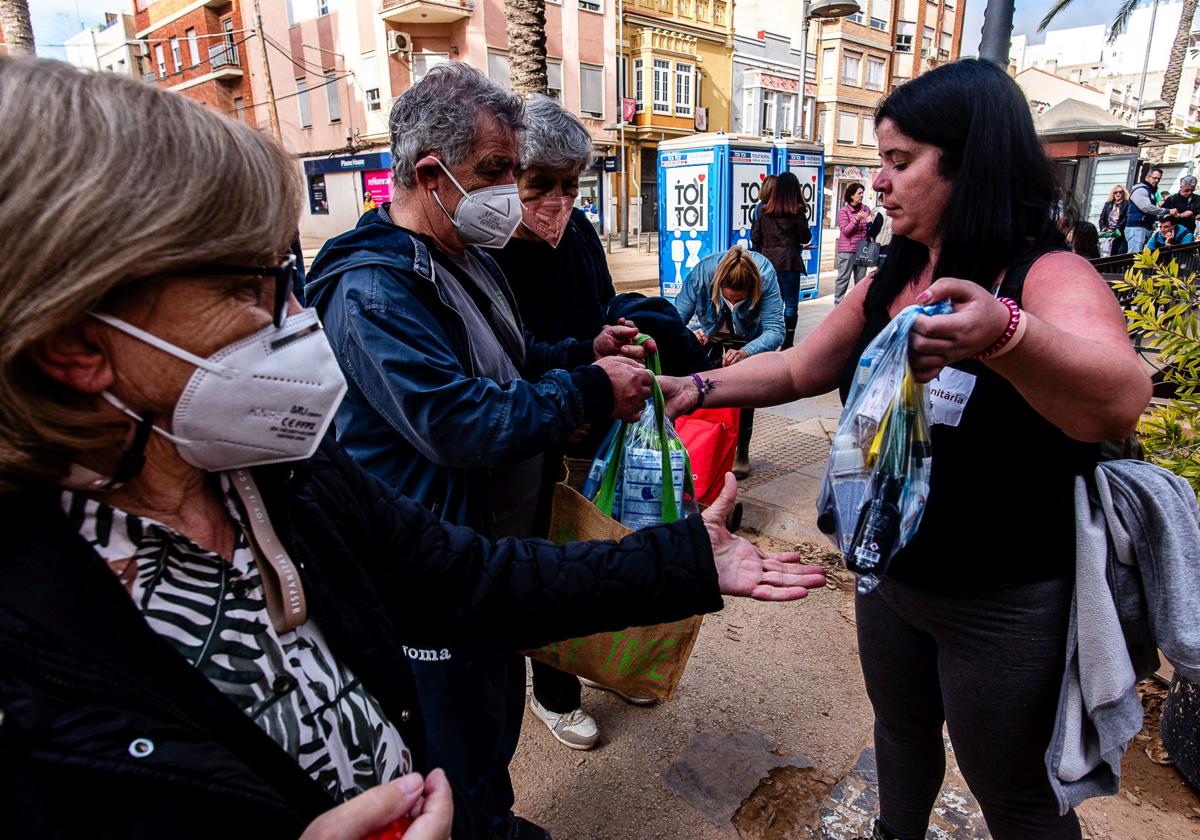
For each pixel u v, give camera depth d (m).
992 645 1.27
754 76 27.31
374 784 0.81
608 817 2.04
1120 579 1.23
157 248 0.57
